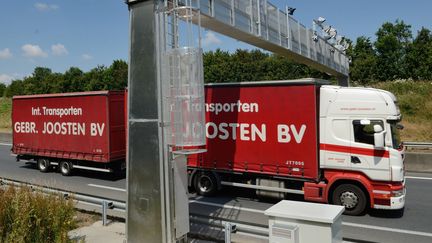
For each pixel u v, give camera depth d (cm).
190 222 730
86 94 1428
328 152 952
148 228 665
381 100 905
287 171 998
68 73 5662
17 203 588
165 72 650
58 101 1514
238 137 1069
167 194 650
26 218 573
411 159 1527
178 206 662
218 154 1100
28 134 1633
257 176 1069
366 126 920
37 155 1605
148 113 663
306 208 476
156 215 656
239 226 650
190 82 632
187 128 632
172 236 654
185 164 686
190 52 636
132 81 681
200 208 1017
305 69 3819
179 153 649
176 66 638
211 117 1106
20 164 1873
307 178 972
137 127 677
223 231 750
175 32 659
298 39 1398
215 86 1095
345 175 934
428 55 3938
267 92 1022
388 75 4034
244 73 4100
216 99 1098
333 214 446
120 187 1316
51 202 633
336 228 451
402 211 973
